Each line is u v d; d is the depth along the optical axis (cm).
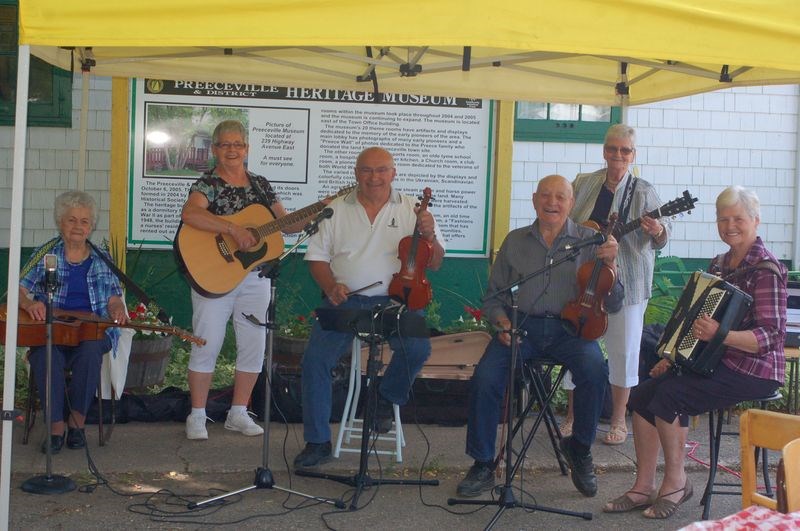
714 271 434
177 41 334
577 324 449
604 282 445
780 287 407
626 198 517
